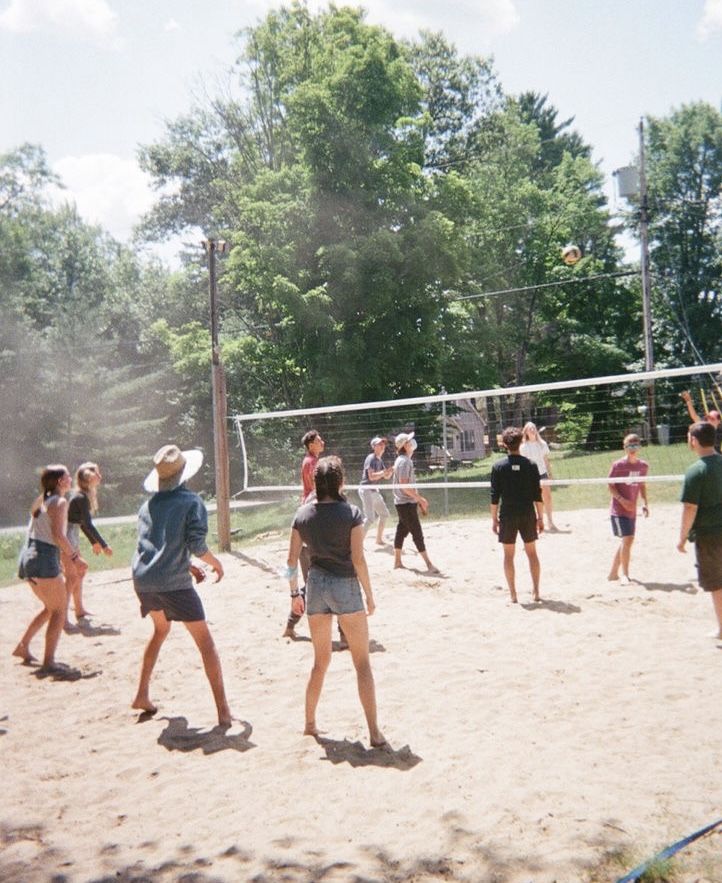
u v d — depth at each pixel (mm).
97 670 6770
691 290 43500
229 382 33219
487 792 4043
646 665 5934
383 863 3445
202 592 9625
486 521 14750
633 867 3262
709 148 43844
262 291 24844
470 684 5781
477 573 9844
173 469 5441
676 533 11914
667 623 7059
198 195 35781
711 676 5609
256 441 34094
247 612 8508
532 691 5547
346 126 24734
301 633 7555
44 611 7012
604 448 29531
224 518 12836
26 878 3533
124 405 37062
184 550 5328
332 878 3348
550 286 39094
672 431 27094
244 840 3750
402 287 24609
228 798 4227
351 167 24578
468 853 3467
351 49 25312
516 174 38531
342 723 5207
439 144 38062
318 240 25188
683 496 6371
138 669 6742
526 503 8102
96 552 8664
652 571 9391
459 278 26609
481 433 34156
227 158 35000
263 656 6871
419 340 24812
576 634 6879
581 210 40438
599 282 40656
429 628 7375
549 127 58344
